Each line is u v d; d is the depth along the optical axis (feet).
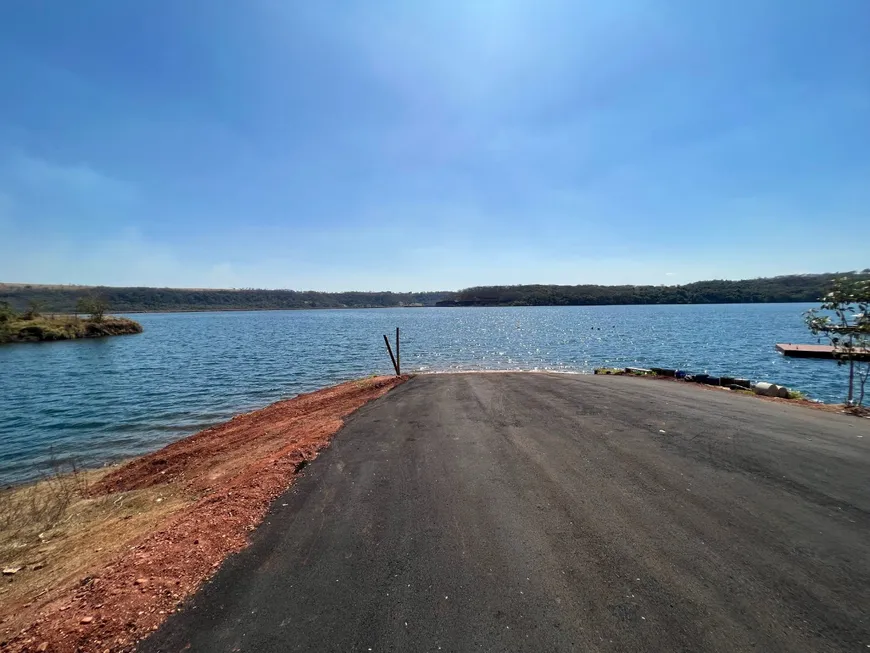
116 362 92.32
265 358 96.53
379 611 8.94
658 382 39.63
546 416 25.26
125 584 10.12
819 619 8.39
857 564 10.18
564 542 11.43
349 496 14.78
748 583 9.55
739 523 12.21
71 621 9.00
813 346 98.07
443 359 92.32
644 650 7.70
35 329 149.59
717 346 111.86
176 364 87.81
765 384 33.60
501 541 11.57
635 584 9.61
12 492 25.04
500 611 8.86
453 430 22.88
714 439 19.94
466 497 14.38
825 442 19.34
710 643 7.83
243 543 11.89
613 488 14.74
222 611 9.09
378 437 22.09
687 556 10.64
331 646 8.00
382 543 11.64
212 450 26.86
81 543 15.71
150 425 41.45
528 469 16.71
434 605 9.09
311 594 9.56
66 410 48.49
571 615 8.68
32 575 13.46
